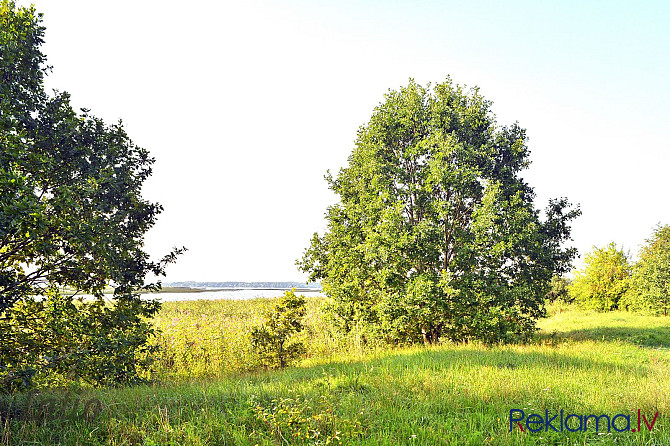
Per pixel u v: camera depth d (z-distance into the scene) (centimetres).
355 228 2094
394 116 2123
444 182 1841
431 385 973
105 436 619
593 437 686
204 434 634
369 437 663
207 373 1498
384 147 2103
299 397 857
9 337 956
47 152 1033
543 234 2117
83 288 1086
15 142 828
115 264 1100
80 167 1077
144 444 588
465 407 839
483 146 1983
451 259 1995
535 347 1681
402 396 899
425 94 2148
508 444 652
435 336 2005
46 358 936
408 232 1812
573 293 4259
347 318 2102
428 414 788
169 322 1920
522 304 2005
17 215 714
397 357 1472
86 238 978
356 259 2009
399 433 686
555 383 1011
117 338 1106
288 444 620
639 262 3934
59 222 945
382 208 1900
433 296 1741
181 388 976
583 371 1183
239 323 2062
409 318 1827
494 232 1856
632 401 852
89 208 1071
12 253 957
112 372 1059
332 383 1027
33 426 617
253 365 1605
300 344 1730
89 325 1068
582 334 2350
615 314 3638
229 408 771
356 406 816
